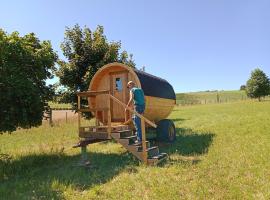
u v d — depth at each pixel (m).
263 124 18.83
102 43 19.05
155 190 7.11
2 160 11.49
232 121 22.70
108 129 10.60
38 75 11.80
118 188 7.50
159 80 15.59
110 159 11.13
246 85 68.44
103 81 13.80
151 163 9.88
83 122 27.09
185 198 6.52
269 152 10.48
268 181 7.42
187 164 9.38
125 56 20.20
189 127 20.73
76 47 19.23
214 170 8.59
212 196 6.55
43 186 7.95
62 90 19.06
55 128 22.64
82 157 10.44
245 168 8.62
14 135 19.52
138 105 11.01
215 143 13.05
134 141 11.05
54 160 11.48
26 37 12.50
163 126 13.87
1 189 8.02
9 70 10.62
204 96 119.25
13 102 10.61
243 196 6.48
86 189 7.70
